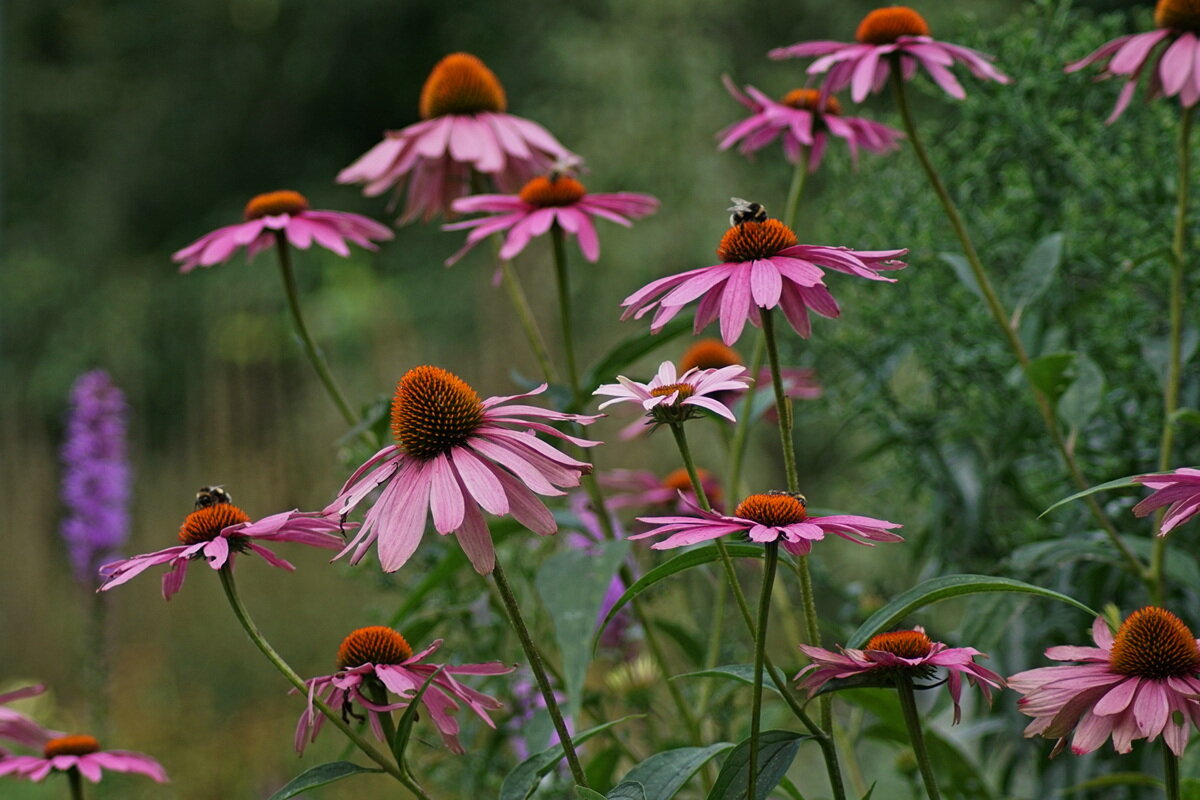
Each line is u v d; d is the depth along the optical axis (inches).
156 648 153.6
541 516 49.3
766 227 51.9
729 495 65.9
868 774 90.4
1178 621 49.9
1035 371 61.1
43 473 174.9
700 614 71.7
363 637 52.6
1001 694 66.5
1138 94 68.6
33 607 167.3
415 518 49.2
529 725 60.6
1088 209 68.9
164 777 60.6
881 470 79.6
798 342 75.1
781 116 67.4
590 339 210.4
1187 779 55.0
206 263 65.3
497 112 70.6
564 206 65.5
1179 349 62.1
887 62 64.6
